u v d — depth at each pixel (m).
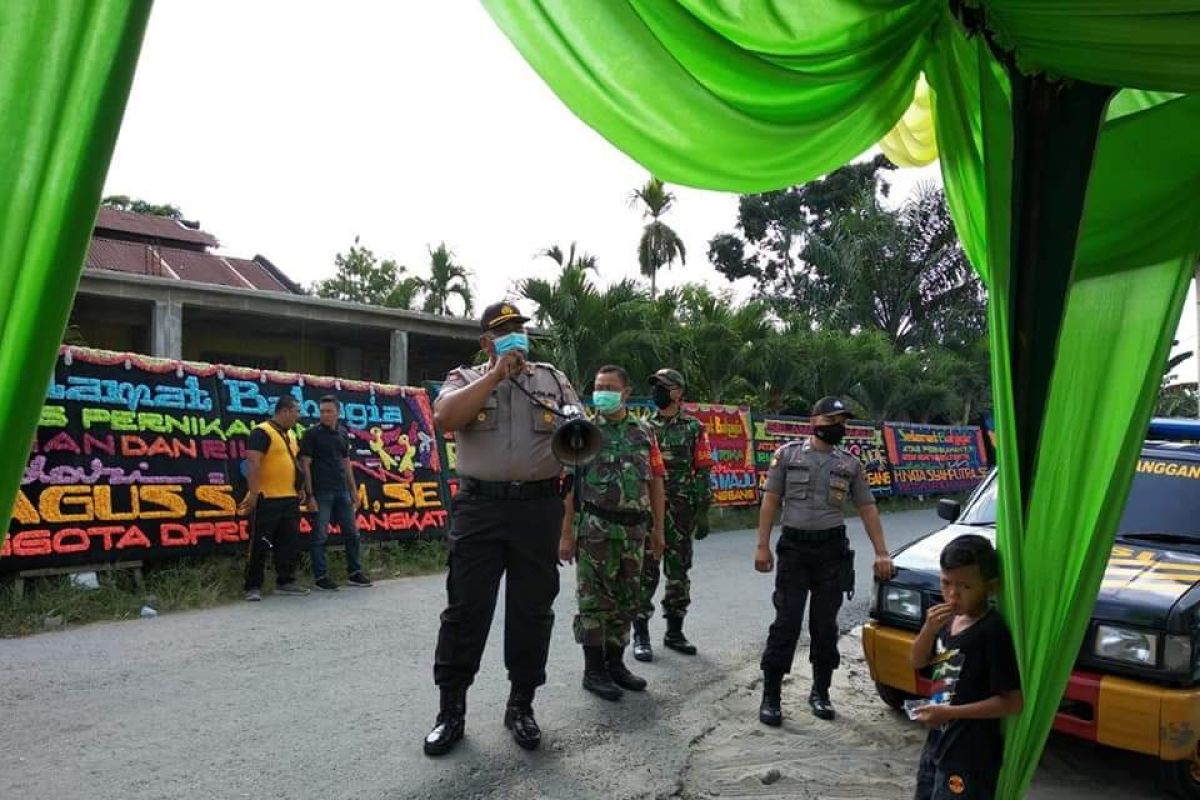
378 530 10.38
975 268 3.65
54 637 6.57
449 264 32.69
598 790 4.18
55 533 7.59
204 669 5.84
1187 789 4.27
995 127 3.04
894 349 29.30
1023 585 3.02
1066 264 3.12
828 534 5.28
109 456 8.12
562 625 7.45
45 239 1.60
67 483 7.77
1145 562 4.65
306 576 9.27
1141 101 3.78
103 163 1.62
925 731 5.18
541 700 5.45
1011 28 2.96
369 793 4.01
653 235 31.19
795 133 3.06
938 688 3.18
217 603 7.93
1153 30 2.74
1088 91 3.14
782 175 3.29
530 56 2.48
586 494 5.54
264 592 8.49
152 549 8.23
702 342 20.80
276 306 17.83
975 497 6.09
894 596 5.06
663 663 6.47
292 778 4.14
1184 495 5.27
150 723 4.79
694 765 4.60
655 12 2.55
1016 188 3.17
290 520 8.49
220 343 21.05
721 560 11.50
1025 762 3.11
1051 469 3.16
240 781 4.08
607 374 5.53
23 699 5.13
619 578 5.62
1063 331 3.27
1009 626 3.05
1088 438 3.22
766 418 18.66
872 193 33.88
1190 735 3.94
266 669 5.88
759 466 17.97
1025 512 3.13
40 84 1.56
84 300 16.47
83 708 5.00
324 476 8.83
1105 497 3.20
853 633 7.82
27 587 7.41
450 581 4.59
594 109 2.66
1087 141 3.14
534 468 4.53
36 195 1.58
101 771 4.14
